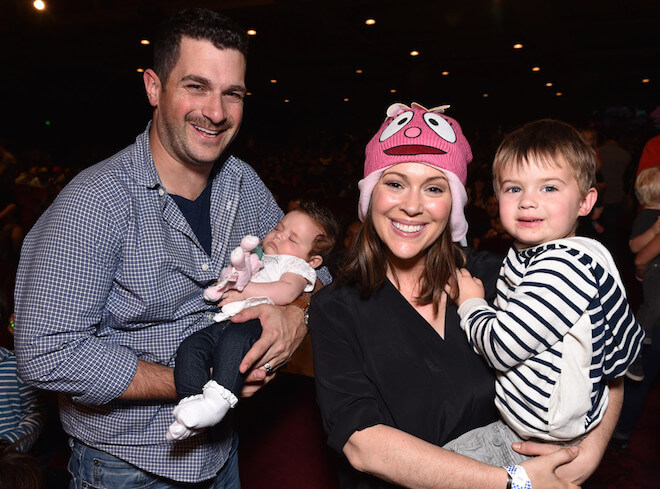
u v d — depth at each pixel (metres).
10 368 1.85
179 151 1.46
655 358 2.79
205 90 1.42
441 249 1.35
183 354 1.44
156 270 1.42
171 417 1.49
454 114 21.53
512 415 1.23
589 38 13.09
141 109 20.45
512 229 1.29
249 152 20.09
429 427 1.28
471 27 11.95
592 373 1.18
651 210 2.96
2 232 4.40
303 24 11.48
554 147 1.22
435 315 1.36
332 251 2.04
